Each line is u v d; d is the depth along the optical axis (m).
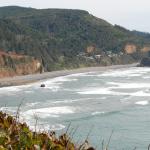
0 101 107.75
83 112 85.12
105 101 104.62
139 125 69.56
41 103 101.50
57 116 78.94
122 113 83.69
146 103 99.69
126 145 54.75
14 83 167.88
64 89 141.12
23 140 5.32
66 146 5.43
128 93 124.56
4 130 5.64
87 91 132.38
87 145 5.52
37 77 198.25
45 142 5.40
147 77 195.25
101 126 68.31
